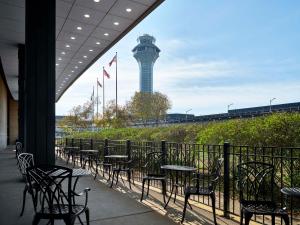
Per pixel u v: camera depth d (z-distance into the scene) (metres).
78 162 14.24
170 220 4.88
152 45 188.88
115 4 9.34
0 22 11.27
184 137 11.27
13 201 6.09
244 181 5.12
